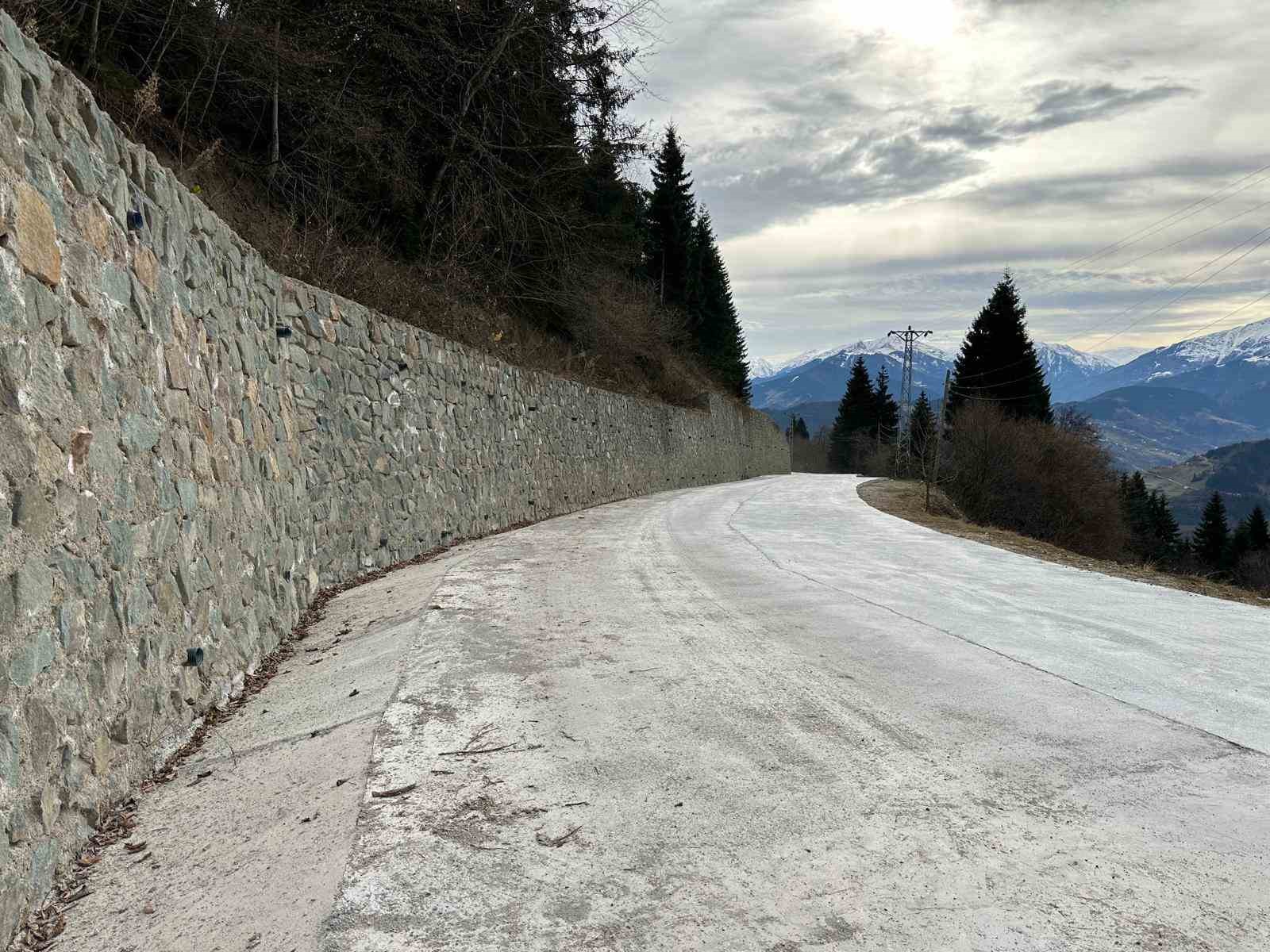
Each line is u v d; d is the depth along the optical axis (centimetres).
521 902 285
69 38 840
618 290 2866
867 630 696
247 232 923
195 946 264
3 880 260
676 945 262
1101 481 4038
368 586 855
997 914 279
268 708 507
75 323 342
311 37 1352
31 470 294
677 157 4838
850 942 263
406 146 1672
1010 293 5150
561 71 1972
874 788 382
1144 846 328
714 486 3372
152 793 387
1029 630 713
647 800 367
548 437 1786
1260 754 427
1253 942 263
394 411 1026
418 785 377
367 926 267
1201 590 1026
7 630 270
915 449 6359
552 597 802
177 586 448
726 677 552
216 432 538
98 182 381
